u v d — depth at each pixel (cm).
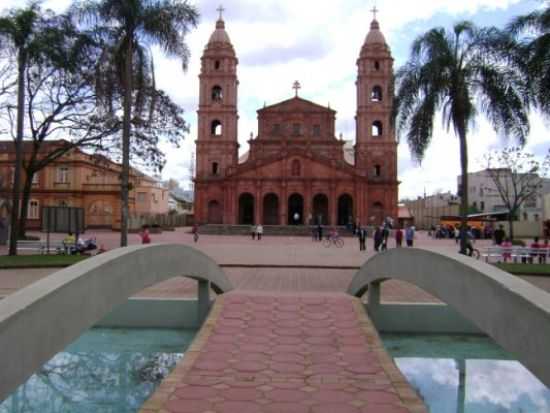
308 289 1477
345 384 625
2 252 2473
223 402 565
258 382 628
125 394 755
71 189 5850
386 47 6538
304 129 6781
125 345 1013
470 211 8425
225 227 5603
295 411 544
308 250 3056
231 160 6619
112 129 2869
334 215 6347
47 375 840
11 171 5528
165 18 2191
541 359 421
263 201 6550
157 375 841
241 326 859
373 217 6266
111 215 5878
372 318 1105
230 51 6681
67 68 2656
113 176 5978
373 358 722
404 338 1074
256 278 1709
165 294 1329
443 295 668
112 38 2300
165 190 8581
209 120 6656
